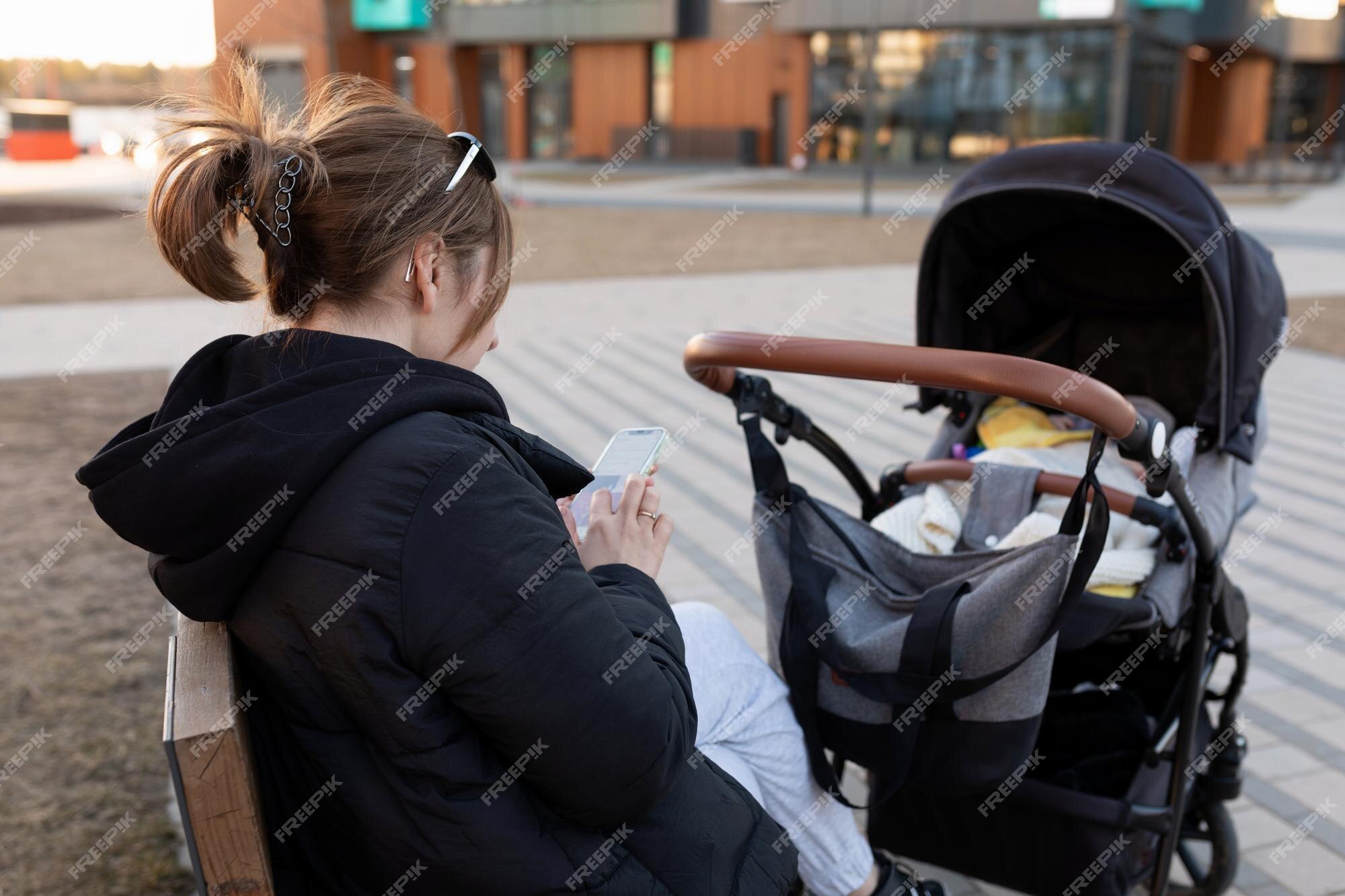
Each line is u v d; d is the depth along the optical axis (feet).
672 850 4.26
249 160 3.83
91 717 10.65
